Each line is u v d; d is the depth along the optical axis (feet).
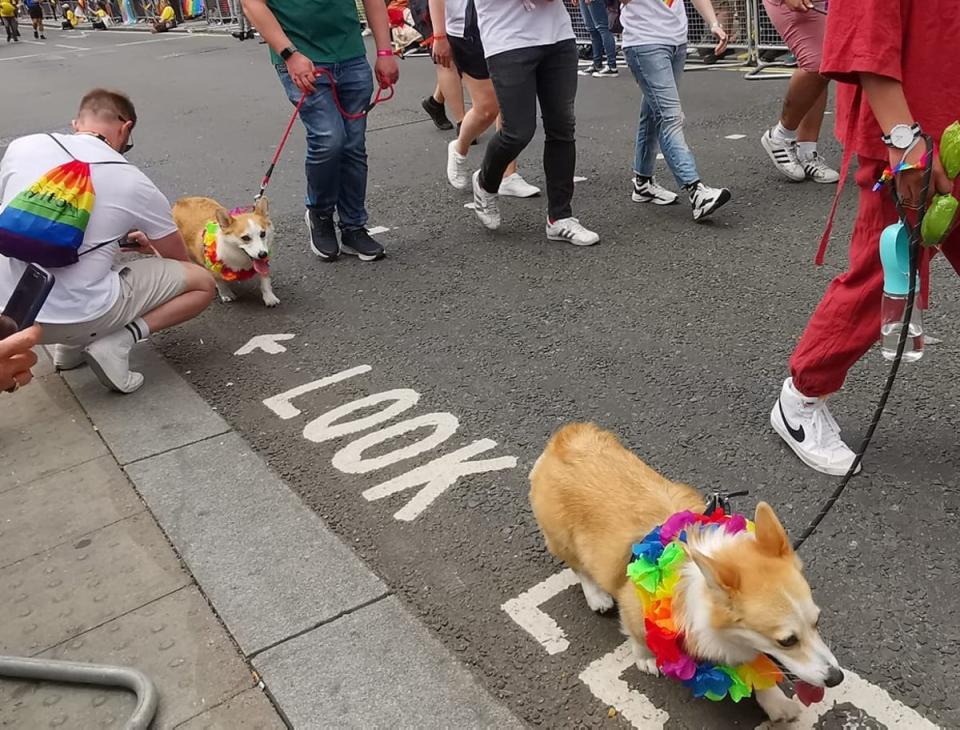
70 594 9.59
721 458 10.94
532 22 17.04
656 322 14.94
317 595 9.21
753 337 13.99
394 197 24.12
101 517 10.93
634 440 11.55
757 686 6.79
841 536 9.30
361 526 10.35
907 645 7.84
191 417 13.29
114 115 14.93
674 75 19.16
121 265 14.47
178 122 37.81
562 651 8.21
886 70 8.11
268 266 18.16
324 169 18.35
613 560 7.63
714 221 19.47
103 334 13.91
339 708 7.80
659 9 18.58
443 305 16.69
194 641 8.74
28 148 13.29
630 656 8.06
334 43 17.63
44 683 8.45
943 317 13.73
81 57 72.54
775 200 20.29
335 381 14.10
